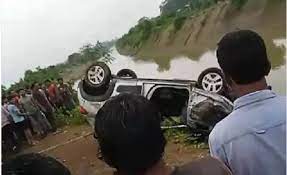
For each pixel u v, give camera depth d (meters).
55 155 7.79
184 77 20.44
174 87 7.54
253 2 26.86
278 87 8.88
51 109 9.85
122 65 23.66
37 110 9.26
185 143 7.18
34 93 9.62
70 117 9.98
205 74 7.35
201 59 22.86
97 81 7.95
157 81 7.66
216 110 7.05
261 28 24.83
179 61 23.94
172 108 7.70
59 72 18.61
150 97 7.61
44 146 8.47
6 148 7.81
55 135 9.19
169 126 7.55
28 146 8.54
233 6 27.62
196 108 7.20
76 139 8.58
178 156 6.81
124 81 7.80
